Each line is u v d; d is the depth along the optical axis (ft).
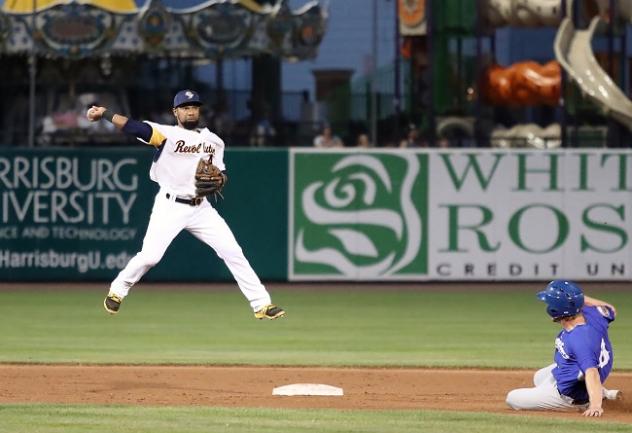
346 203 265.34
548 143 358.64
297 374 146.00
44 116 372.17
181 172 124.98
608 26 355.77
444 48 366.84
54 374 143.64
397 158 265.13
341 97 378.73
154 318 210.18
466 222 266.16
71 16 347.36
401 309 225.56
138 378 141.38
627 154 266.16
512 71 360.07
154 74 383.65
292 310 223.10
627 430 100.27
